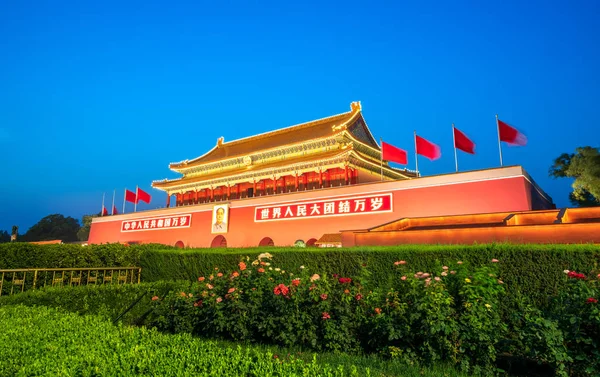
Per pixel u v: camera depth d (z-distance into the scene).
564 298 8.23
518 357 8.83
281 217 42.78
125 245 20.81
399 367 8.30
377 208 35.97
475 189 31.14
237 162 60.50
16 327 7.48
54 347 6.20
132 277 18.09
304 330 9.83
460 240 22.53
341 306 9.88
